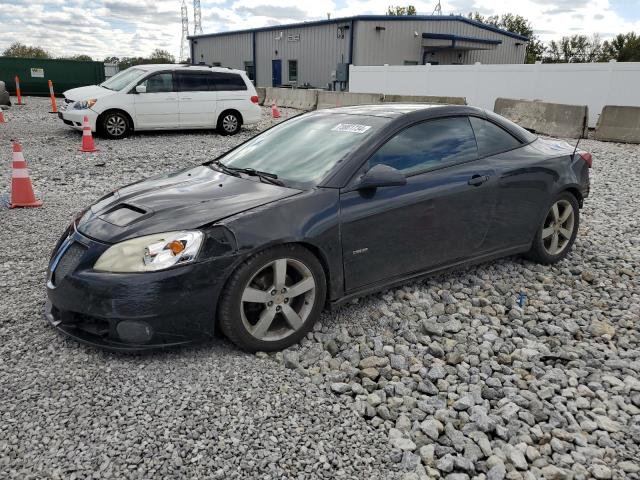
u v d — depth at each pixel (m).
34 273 4.58
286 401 2.92
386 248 3.78
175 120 13.65
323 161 3.79
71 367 3.15
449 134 4.22
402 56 35.53
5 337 3.47
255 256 3.22
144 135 13.91
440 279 4.58
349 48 34.31
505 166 4.38
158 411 2.78
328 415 2.83
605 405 3.00
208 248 3.10
